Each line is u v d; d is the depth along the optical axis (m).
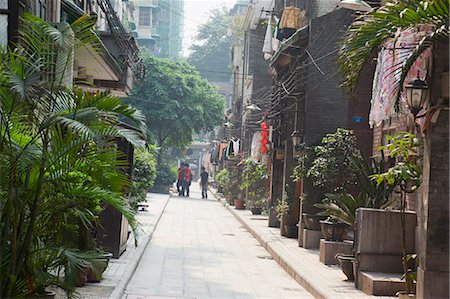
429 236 10.20
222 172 46.28
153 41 67.31
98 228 14.13
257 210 31.28
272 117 26.30
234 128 46.62
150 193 46.75
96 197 7.77
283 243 19.94
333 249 15.70
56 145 7.53
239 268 15.98
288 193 22.05
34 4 11.80
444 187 10.21
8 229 7.37
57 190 7.77
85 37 8.35
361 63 10.55
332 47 19.47
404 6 9.70
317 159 17.22
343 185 17.11
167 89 45.09
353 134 19.20
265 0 38.50
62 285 7.86
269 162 30.42
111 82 18.92
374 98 11.84
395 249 12.84
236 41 51.56
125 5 42.94
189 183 48.56
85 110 7.50
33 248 7.82
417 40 10.45
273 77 27.62
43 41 7.96
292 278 14.87
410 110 10.26
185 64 46.75
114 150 8.09
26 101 7.34
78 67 15.97
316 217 18.55
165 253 17.66
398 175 11.08
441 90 10.01
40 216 7.89
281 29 23.73
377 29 10.03
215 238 22.41
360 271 12.64
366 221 12.80
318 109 19.41
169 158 53.25
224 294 12.38
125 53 19.08
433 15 9.36
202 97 46.03
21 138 7.61
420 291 10.26
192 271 14.93
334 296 11.64
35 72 7.59
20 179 7.64
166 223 26.38
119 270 13.49
